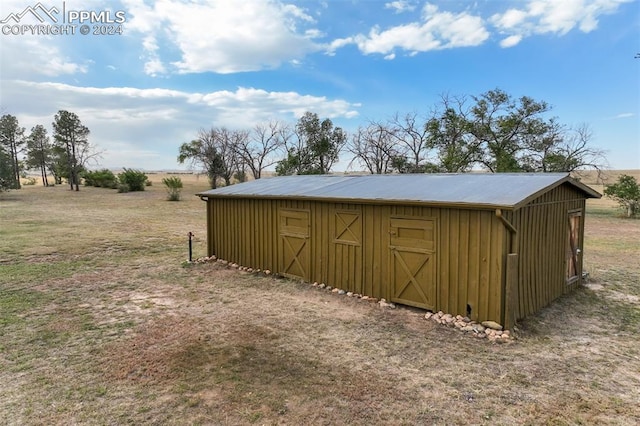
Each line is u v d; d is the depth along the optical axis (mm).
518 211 5688
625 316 6227
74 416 3328
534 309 6309
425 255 6188
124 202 30922
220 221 10352
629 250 12133
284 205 8594
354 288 7301
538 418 3361
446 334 5355
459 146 25125
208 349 4793
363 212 7070
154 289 7711
